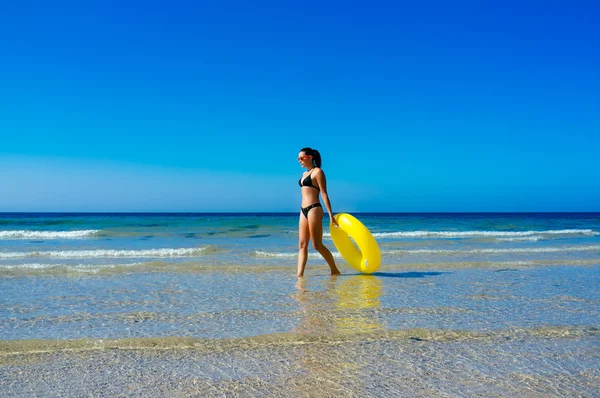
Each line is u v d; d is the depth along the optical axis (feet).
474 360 11.47
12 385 9.78
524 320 15.39
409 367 10.93
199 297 18.86
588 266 29.09
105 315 15.83
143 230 65.67
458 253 37.27
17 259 31.65
